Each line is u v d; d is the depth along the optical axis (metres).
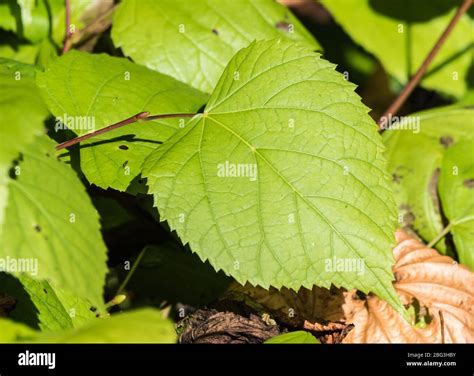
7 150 0.30
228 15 0.45
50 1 0.45
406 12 0.51
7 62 0.40
